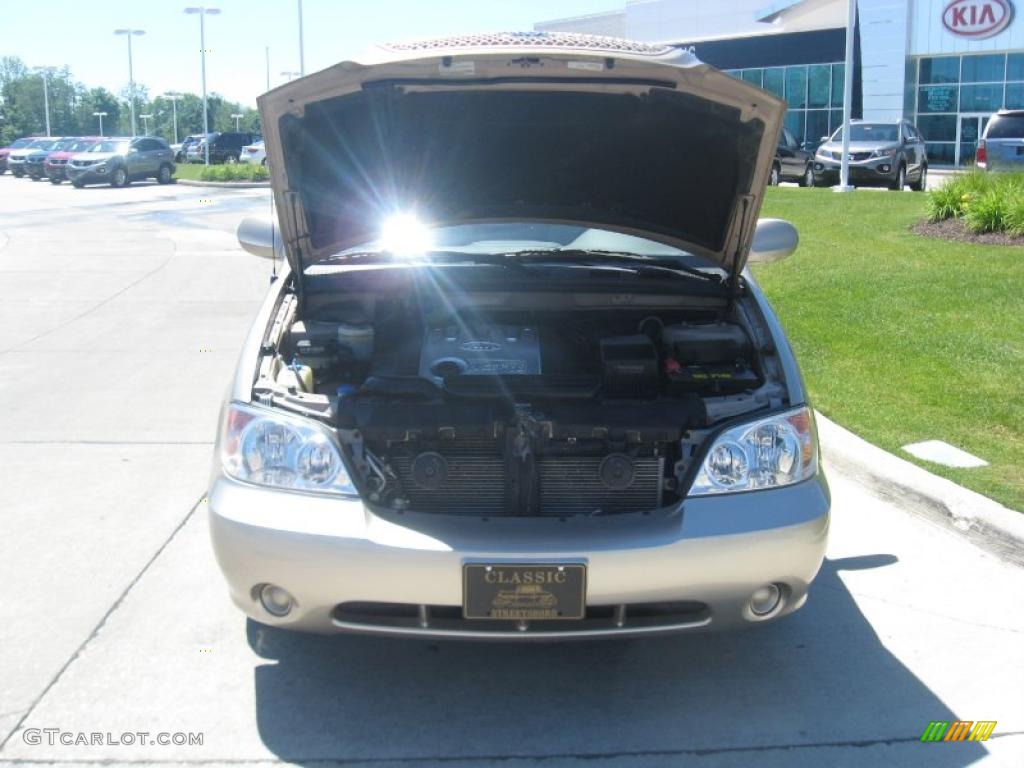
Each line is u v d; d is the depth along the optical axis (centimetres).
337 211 441
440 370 403
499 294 448
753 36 4091
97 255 1567
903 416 654
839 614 431
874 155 2286
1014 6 3472
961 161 3709
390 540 328
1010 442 605
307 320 442
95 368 847
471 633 334
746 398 368
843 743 341
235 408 360
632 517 342
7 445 645
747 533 335
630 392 400
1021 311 866
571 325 457
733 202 428
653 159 430
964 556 486
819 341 836
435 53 363
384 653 398
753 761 331
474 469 360
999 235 1187
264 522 334
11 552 484
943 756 334
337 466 342
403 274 457
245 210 2470
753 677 383
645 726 351
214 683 374
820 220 1439
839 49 3838
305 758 331
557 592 327
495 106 401
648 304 451
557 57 358
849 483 584
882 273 1034
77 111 11238
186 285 1271
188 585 450
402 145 421
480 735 345
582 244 500
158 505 544
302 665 388
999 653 399
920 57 3712
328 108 385
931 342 802
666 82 376
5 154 4812
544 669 388
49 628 412
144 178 3747
